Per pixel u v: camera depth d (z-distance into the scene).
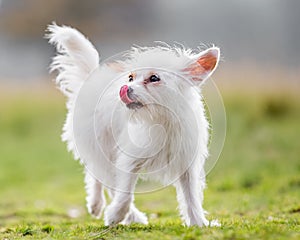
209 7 42.25
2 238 8.57
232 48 38.41
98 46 44.38
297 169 15.77
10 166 20.66
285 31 39.31
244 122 23.39
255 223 8.72
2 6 46.09
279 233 7.24
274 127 23.22
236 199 12.57
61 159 21.77
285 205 11.38
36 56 43.19
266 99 26.56
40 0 45.53
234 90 27.27
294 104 26.67
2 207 13.44
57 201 14.26
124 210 8.38
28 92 32.00
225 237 7.05
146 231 7.89
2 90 32.09
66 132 10.05
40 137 27.08
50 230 9.22
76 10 45.41
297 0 39.22
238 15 41.19
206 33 41.69
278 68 29.94
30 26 45.00
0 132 28.22
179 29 43.34
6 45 45.06
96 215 10.58
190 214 8.45
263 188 13.80
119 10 46.03
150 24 45.44
